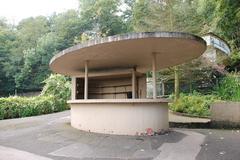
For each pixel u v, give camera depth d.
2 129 10.47
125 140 8.09
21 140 8.41
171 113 16.45
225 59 18.34
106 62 10.64
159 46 8.47
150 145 7.53
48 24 54.53
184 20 17.84
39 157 6.56
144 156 6.53
